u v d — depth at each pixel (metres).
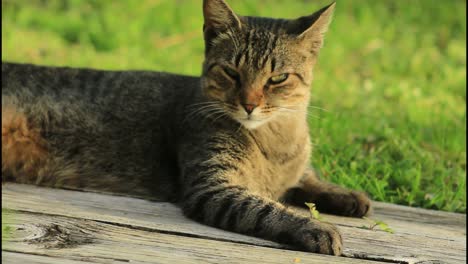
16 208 4.43
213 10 5.02
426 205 5.71
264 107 4.91
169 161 5.33
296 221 4.22
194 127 5.12
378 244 4.33
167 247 3.92
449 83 9.55
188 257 3.80
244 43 4.91
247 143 5.00
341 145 6.73
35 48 9.94
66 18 11.20
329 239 4.08
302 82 5.09
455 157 6.81
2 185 5.21
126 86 5.64
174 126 5.33
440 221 5.15
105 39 10.48
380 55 10.63
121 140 5.44
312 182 5.39
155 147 5.39
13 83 5.53
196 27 11.30
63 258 3.64
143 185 5.38
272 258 3.89
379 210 5.30
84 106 5.51
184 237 4.12
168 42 10.83
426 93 9.06
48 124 5.43
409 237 4.55
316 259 3.93
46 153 5.43
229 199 4.53
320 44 5.16
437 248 4.37
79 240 3.92
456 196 5.76
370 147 6.93
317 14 5.05
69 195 4.93
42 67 5.73
